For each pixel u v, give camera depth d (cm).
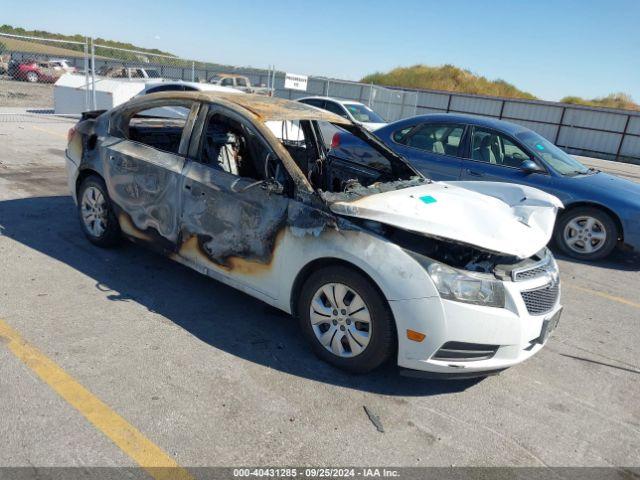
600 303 531
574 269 637
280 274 357
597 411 337
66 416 272
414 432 294
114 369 318
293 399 310
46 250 490
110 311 389
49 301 393
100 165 472
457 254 328
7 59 2852
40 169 836
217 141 440
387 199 360
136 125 506
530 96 4038
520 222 374
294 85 1967
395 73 4253
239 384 318
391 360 369
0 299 387
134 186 442
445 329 304
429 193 392
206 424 279
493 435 300
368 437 285
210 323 390
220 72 2523
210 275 400
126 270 465
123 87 1534
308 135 488
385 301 316
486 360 320
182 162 412
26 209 612
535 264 347
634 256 717
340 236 326
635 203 636
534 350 337
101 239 493
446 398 331
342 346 342
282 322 404
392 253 312
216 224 386
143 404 289
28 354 322
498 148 698
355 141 483
